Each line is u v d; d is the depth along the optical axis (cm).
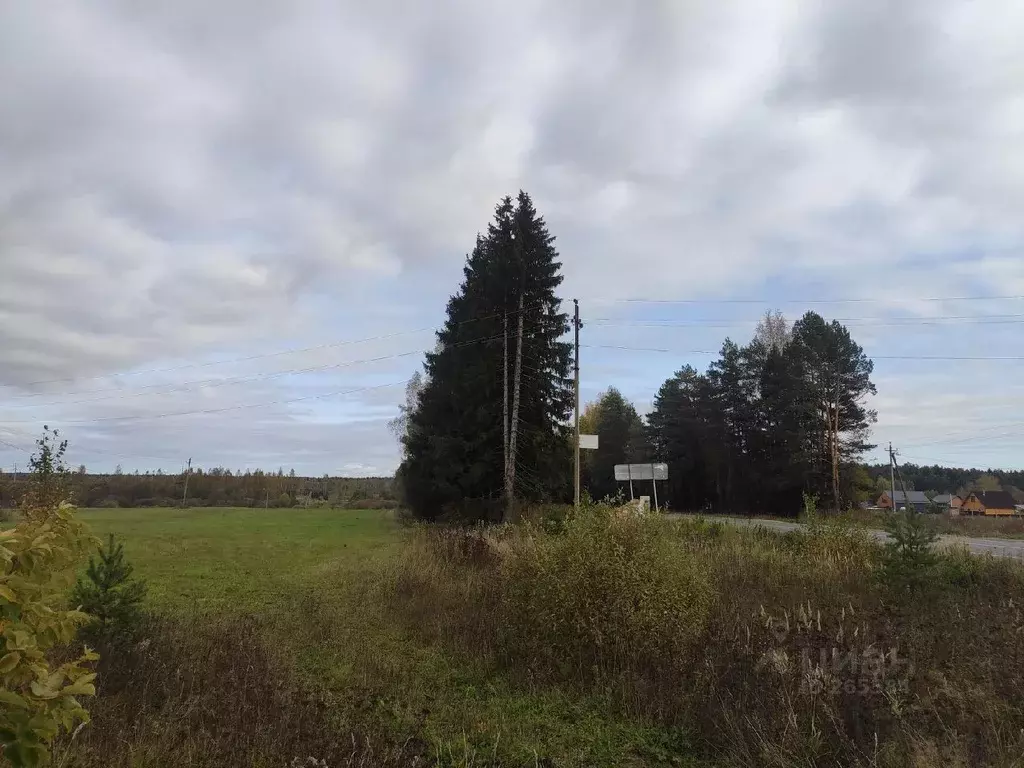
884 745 450
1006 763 419
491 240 3164
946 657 632
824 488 4419
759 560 1209
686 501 5628
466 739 562
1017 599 902
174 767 457
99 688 596
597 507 835
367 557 1892
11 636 230
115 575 754
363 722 585
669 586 730
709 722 554
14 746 224
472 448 2898
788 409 4475
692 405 5481
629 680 662
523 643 787
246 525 3797
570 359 3011
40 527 277
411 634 932
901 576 966
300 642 887
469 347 3047
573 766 516
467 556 1418
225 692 605
